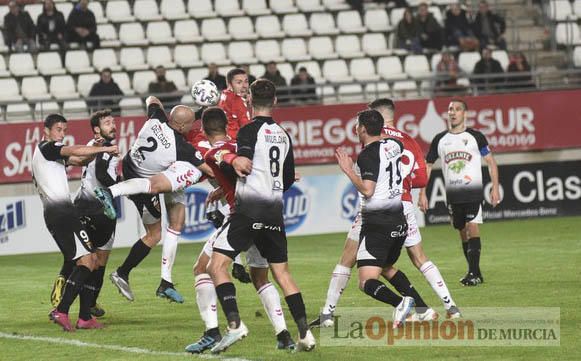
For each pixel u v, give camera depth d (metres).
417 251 27.62
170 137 28.83
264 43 67.81
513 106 59.28
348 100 64.81
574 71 61.22
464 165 35.53
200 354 23.98
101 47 66.44
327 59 67.44
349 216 55.75
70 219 27.89
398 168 25.08
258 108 23.14
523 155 59.88
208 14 70.00
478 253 35.03
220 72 65.06
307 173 57.78
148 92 59.84
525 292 32.62
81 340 26.67
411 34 67.75
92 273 28.38
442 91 63.97
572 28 68.94
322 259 44.50
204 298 23.92
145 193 27.08
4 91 62.47
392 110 28.20
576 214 58.16
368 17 70.81
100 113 29.33
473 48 67.25
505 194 57.56
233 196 23.50
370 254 24.98
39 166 27.83
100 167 28.83
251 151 22.69
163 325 28.88
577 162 58.28
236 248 22.97
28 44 64.50
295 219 54.88
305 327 23.06
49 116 28.11
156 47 66.44
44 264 46.91
